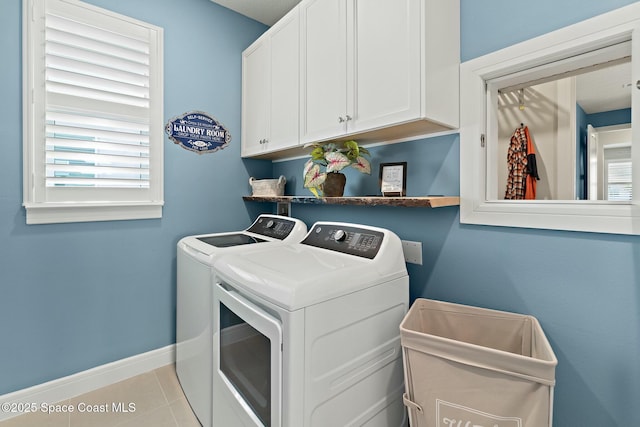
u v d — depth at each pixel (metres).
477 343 1.25
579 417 1.10
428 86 1.20
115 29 1.80
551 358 0.85
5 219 1.54
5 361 1.56
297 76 1.80
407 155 1.60
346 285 1.08
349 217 1.96
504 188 1.86
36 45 1.58
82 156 1.72
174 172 2.07
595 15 1.03
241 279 1.13
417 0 1.20
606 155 3.12
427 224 1.52
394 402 1.30
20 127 1.56
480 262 1.34
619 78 2.36
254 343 1.06
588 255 1.07
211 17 2.20
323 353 1.00
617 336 1.02
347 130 1.50
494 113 1.36
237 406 1.15
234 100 2.35
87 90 1.71
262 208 2.55
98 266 1.81
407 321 1.18
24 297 1.60
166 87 2.01
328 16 1.58
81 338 1.77
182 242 1.86
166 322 2.07
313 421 0.97
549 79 1.27
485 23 1.30
